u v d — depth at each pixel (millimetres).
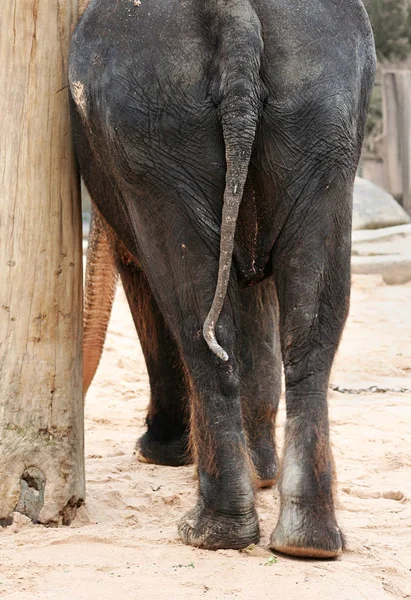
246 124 5102
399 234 20047
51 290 6188
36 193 6160
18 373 6121
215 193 5281
